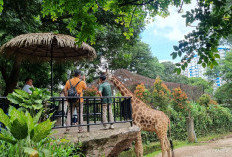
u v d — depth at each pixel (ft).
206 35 9.50
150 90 34.35
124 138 16.38
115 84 22.33
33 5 27.43
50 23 36.06
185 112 35.45
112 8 14.19
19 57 22.39
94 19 11.28
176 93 35.19
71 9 11.44
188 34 9.58
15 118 9.08
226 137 38.04
